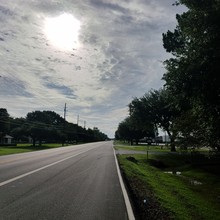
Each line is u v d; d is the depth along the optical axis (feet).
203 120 66.08
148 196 34.12
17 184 37.81
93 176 48.83
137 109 177.78
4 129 314.96
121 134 437.99
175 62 63.05
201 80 55.52
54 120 516.32
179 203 34.55
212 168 86.22
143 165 90.43
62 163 71.56
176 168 94.99
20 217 22.52
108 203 28.60
